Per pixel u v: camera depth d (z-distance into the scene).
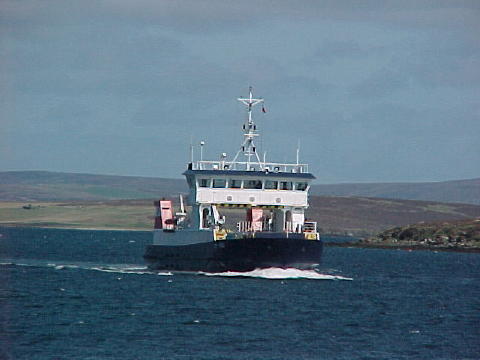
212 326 182.62
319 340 171.75
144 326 181.62
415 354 162.62
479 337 182.12
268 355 157.12
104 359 151.38
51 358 151.75
